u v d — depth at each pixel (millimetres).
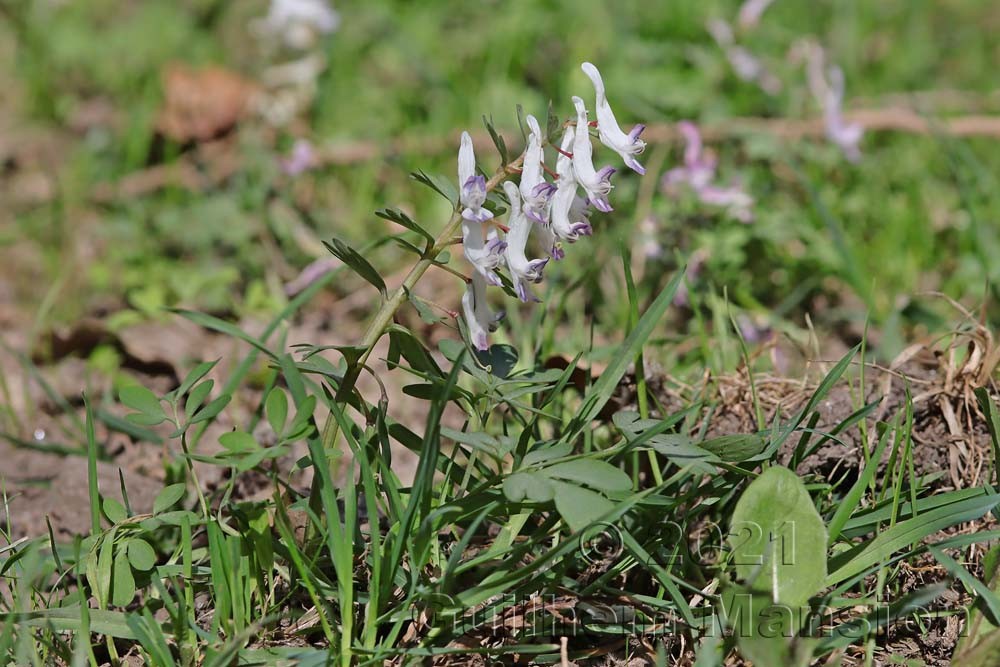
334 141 8703
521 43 9727
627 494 3574
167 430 5387
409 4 10969
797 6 10484
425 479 3320
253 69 10102
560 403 4828
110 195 8367
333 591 3600
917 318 5766
